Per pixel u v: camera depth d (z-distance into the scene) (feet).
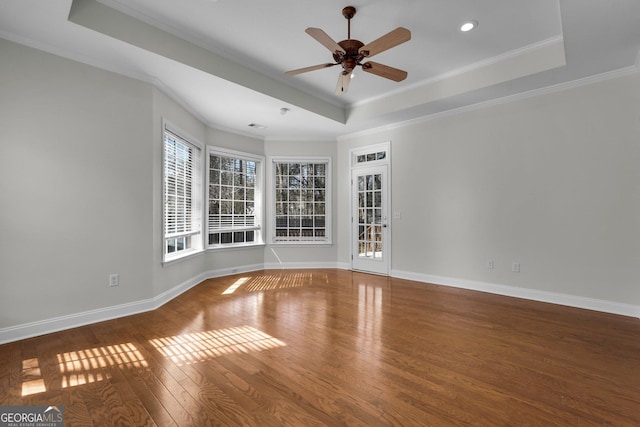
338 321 10.35
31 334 8.96
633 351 8.08
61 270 9.52
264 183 19.72
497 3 8.87
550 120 12.41
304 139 20.08
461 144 14.84
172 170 13.53
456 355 7.88
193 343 8.60
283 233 20.20
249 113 15.39
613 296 11.13
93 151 10.11
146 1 8.83
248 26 10.00
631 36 9.00
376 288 14.82
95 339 8.84
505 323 10.14
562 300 12.15
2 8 7.55
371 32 10.34
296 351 8.11
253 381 6.66
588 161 11.60
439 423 5.33
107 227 10.44
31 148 8.96
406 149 16.87
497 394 6.19
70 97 9.64
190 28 10.12
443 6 9.02
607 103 11.21
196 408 5.74
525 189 13.03
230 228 18.07
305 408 5.74
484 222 14.16
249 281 16.29
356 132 18.95
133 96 11.05
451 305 12.12
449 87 13.39
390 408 5.75
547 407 5.78
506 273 13.55
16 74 8.71
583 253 11.73
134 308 11.08
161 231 12.10
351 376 6.87
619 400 5.99
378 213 18.24
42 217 9.17
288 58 12.03
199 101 13.82
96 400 5.97
